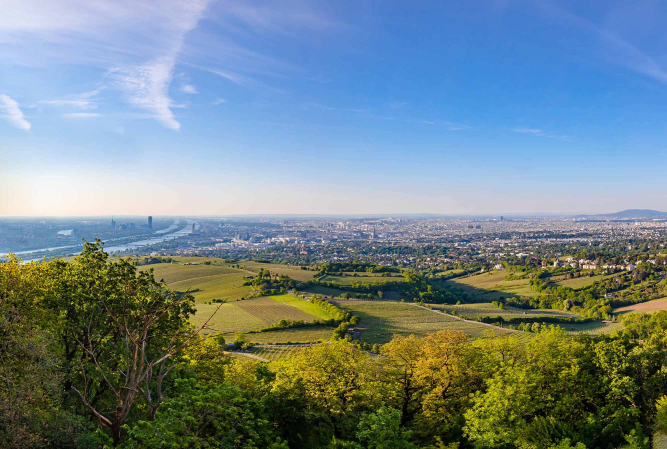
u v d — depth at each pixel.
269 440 29.19
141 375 25.66
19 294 30.72
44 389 26.09
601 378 40.84
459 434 39.50
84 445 23.92
